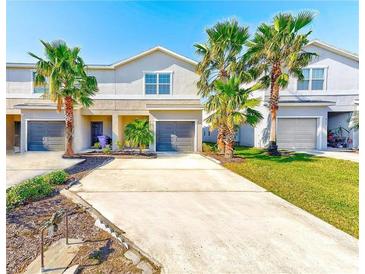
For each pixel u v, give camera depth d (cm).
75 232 377
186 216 462
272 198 584
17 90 1589
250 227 414
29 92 1595
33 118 1473
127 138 1336
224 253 329
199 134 1530
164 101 1625
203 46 1353
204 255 323
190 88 1627
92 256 312
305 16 1177
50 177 670
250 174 859
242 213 481
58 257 308
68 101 1212
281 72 1308
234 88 1095
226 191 646
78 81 1194
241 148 1747
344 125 1767
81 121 1589
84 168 948
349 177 809
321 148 1628
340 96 1705
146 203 536
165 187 682
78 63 1154
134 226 410
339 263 308
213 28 1262
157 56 1617
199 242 358
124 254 321
